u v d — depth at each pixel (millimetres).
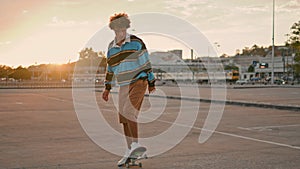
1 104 19641
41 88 47844
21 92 35688
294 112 15523
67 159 6113
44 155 6422
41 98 25500
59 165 5699
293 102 20484
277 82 74000
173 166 5660
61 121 11672
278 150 7051
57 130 9555
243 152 6816
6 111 15398
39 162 5895
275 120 12398
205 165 5754
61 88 48031
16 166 5621
